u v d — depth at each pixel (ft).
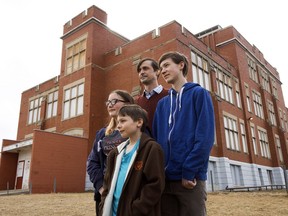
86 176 55.06
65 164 51.75
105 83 65.46
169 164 8.59
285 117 108.06
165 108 9.89
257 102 87.56
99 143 11.25
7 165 64.34
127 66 61.82
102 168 10.85
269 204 27.07
